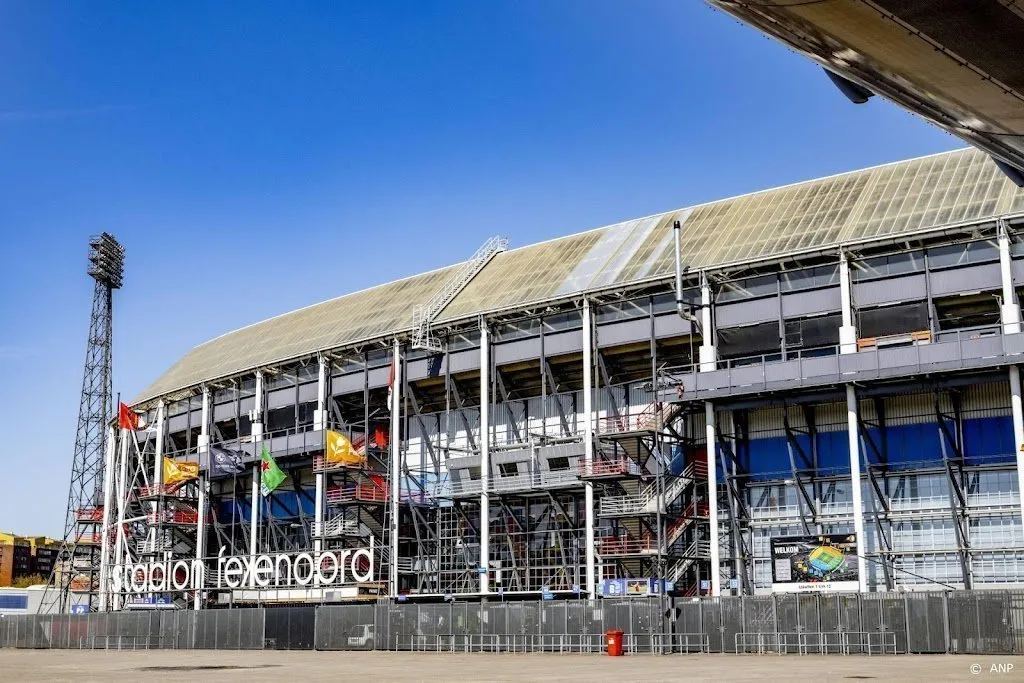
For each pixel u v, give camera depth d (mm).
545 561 70438
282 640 64125
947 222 57562
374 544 76625
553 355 69625
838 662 39625
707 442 63031
